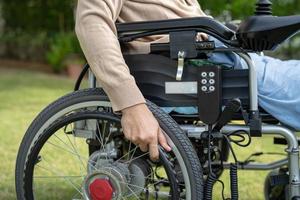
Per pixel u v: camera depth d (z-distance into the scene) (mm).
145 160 1885
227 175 2775
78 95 1801
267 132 1761
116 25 1764
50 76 9375
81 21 1718
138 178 1842
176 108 1820
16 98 6301
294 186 1775
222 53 1786
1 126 4469
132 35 1774
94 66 1693
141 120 1670
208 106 1724
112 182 1798
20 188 1844
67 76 9445
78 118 1764
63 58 9797
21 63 11406
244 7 7332
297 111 1771
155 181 1902
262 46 1677
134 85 1687
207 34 1765
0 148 3609
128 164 1846
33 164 1817
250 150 3504
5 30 12094
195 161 1709
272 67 1862
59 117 1818
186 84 1760
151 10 1850
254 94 1721
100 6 1716
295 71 1842
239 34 1681
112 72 1674
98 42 1685
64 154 3162
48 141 1971
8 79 8547
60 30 10820
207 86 1723
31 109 5461
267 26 1639
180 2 1973
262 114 1825
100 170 1807
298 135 2059
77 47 9562
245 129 1763
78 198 2047
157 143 1682
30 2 11250
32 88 7359
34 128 1837
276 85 1801
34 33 11594
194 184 1708
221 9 7449
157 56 1783
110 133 1862
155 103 1804
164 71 1778
